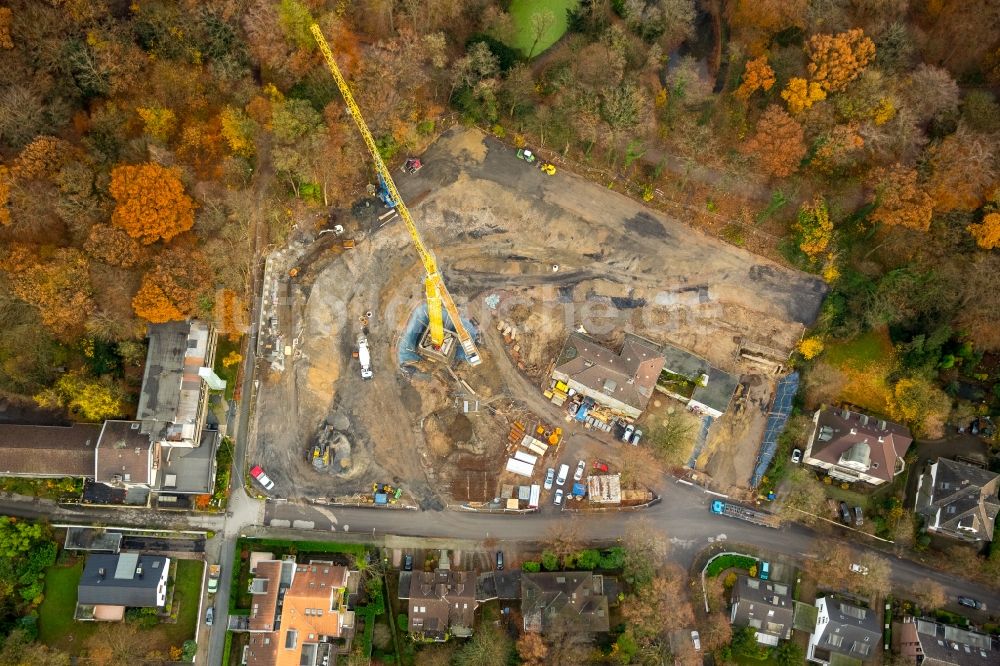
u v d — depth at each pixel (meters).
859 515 116.62
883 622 112.81
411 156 125.62
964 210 112.69
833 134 112.19
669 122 123.75
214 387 113.56
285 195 120.62
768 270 124.00
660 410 121.94
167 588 107.81
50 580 106.62
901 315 116.69
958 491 112.38
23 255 100.12
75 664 103.06
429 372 120.62
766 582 112.75
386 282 122.50
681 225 125.62
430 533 114.69
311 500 113.94
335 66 100.88
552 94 126.00
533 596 108.12
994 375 119.69
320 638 106.00
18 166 100.69
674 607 106.38
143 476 105.94
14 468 106.56
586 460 118.94
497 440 119.00
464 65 117.00
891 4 115.94
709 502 118.19
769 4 116.25
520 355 123.06
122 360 109.56
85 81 106.31
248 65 114.50
